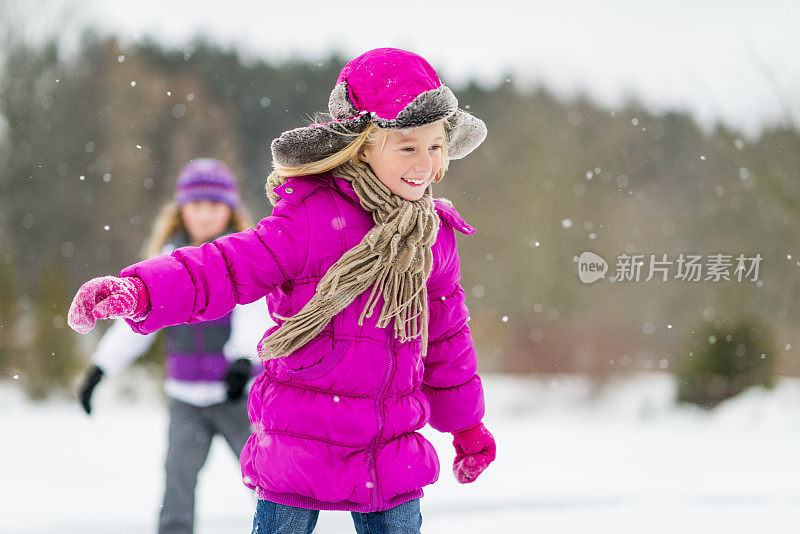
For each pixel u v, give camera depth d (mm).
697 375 15539
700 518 5438
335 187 2293
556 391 16969
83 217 26766
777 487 6906
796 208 15031
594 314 18719
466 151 2699
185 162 29516
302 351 2238
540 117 25172
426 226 2303
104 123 27562
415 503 2373
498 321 21141
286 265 2211
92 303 1950
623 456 9469
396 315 2244
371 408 2262
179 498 3816
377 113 2225
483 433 2680
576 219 22531
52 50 26203
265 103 32250
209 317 2156
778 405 14344
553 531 5109
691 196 19172
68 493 6410
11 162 25797
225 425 3912
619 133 23141
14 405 13805
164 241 4559
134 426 10914
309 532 2373
